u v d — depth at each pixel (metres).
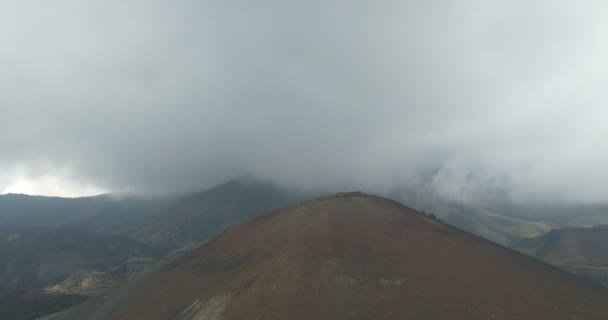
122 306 66.00
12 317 122.81
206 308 44.44
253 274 47.53
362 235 55.66
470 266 48.56
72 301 147.88
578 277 63.41
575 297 44.44
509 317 35.50
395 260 47.59
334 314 34.81
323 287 39.66
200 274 62.75
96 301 86.44
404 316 34.31
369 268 44.12
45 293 173.00
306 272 42.78
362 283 40.44
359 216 66.44
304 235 55.09
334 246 49.78
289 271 43.56
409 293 38.78
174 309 52.78
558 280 52.12
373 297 37.62
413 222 68.50
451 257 51.22
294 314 35.34
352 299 37.28
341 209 70.75
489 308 36.88
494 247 65.94
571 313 38.66
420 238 58.28
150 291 66.50
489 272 47.34
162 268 85.31
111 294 87.06
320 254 47.25
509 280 45.56
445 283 41.97
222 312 39.31
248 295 40.75
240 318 36.50
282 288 40.22
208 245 84.50
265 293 39.97
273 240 61.66
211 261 67.62
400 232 59.97
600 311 41.00
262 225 79.06
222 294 46.03
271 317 35.44
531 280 47.59
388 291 39.00
